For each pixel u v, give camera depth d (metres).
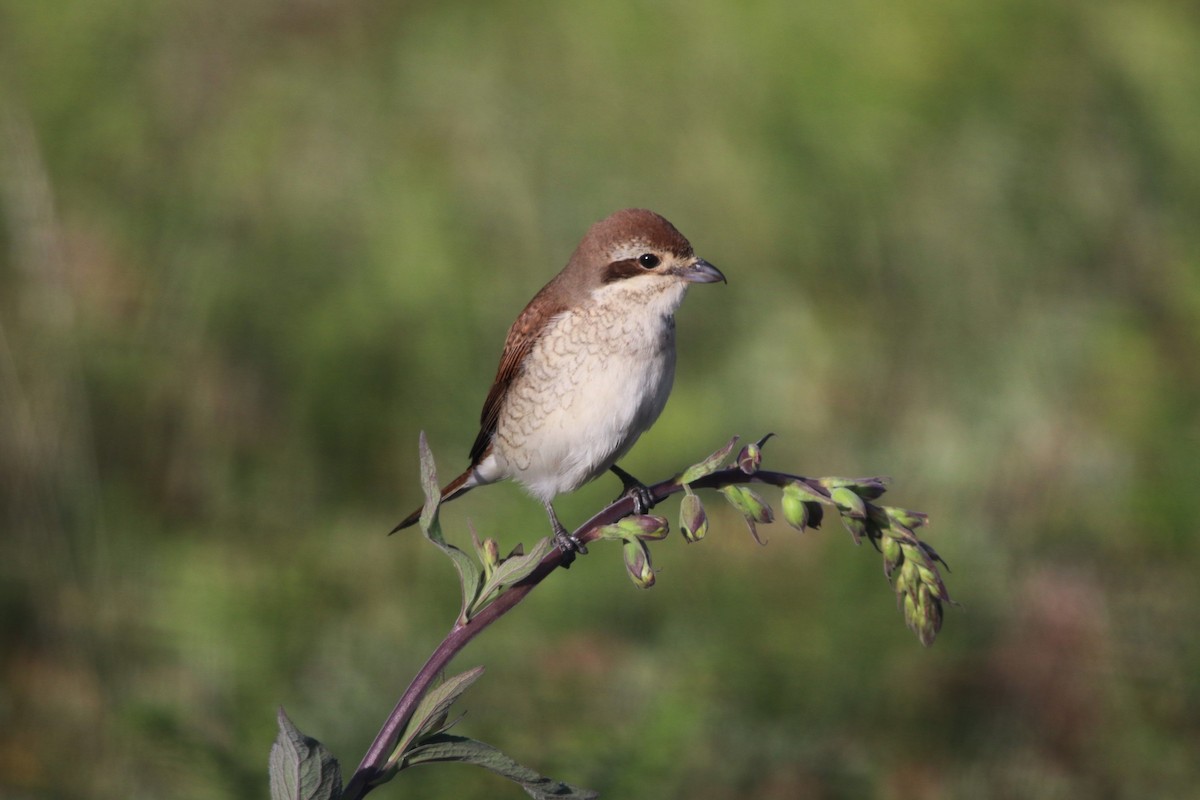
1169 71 14.20
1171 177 13.66
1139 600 10.05
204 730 8.86
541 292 7.57
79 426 10.83
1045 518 10.75
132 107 14.75
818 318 12.66
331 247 13.24
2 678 9.51
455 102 14.52
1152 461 11.16
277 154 14.20
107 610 9.98
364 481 11.87
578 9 14.88
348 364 12.19
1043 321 12.41
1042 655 9.63
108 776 8.67
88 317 12.09
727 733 9.04
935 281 12.95
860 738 9.28
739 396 12.25
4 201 11.58
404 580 10.66
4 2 15.37
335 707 9.28
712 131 13.66
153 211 13.61
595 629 9.80
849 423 12.07
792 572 9.95
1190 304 12.68
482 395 12.27
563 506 10.77
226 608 9.84
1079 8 14.55
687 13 14.56
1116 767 9.12
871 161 13.43
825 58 14.13
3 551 10.23
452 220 13.31
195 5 15.77
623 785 8.32
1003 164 13.41
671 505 10.85
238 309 12.55
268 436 11.95
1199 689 9.37
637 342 7.15
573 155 13.80
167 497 11.48
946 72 13.98
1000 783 9.05
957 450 11.48
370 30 15.63
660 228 7.13
